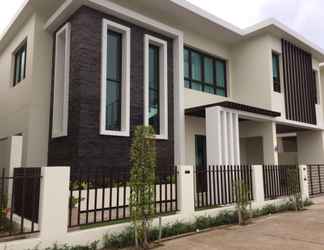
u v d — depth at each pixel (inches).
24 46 507.8
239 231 282.0
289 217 354.9
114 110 396.5
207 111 434.9
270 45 559.5
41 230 203.9
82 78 359.3
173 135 460.1
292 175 427.8
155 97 457.1
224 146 425.1
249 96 575.5
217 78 590.9
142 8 444.1
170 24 493.4
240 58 598.2
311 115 644.7
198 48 547.5
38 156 416.2
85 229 227.9
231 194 348.2
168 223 273.6
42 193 209.3
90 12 378.9
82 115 352.8
